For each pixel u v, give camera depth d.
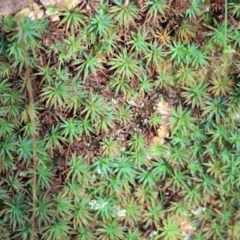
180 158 0.30
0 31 0.27
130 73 0.29
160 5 0.28
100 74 0.29
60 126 0.29
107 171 0.30
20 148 0.29
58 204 0.30
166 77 0.30
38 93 0.29
